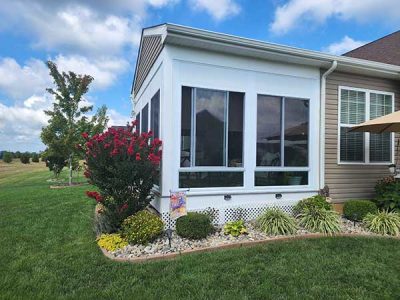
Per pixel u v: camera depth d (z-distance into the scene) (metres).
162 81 6.08
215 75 6.34
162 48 6.16
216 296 3.35
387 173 8.12
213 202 6.28
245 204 6.53
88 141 5.76
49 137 14.14
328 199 7.00
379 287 3.59
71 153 14.52
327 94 7.50
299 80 7.15
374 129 7.04
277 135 6.93
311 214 6.07
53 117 14.09
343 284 3.66
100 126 14.44
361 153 7.90
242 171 6.55
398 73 7.85
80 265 4.16
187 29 5.69
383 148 8.16
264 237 5.40
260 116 6.77
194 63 6.17
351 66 7.33
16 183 17.25
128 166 5.39
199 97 6.21
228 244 4.98
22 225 6.28
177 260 4.35
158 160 5.58
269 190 6.75
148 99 8.30
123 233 5.11
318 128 7.34
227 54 6.45
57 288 3.51
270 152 6.84
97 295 3.36
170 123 5.96
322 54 6.86
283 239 5.32
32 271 3.97
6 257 4.45
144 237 4.95
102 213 5.93
